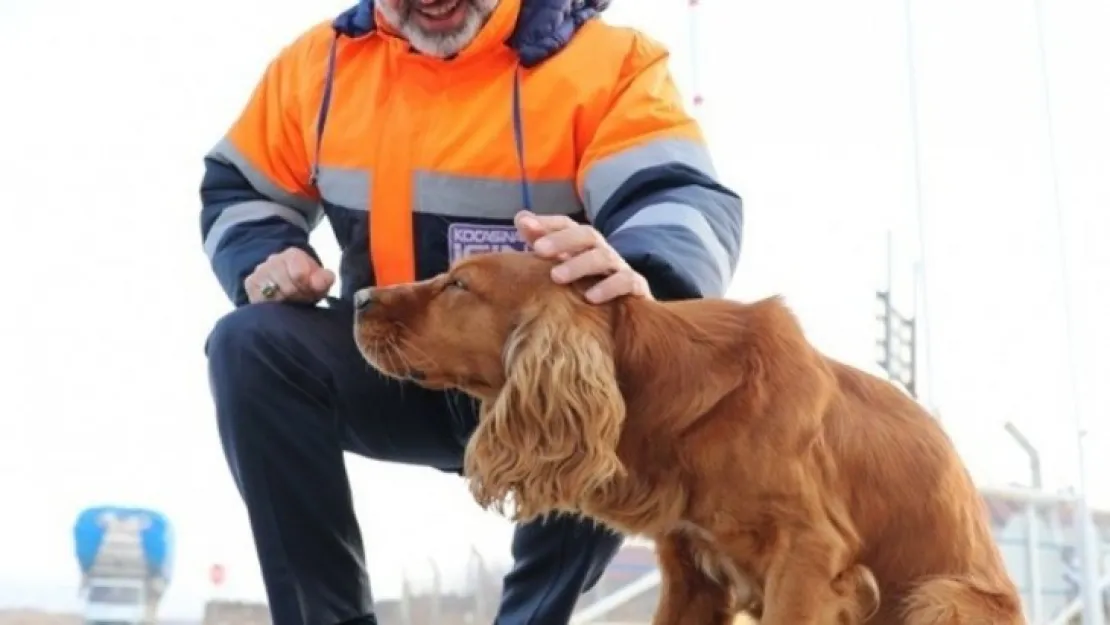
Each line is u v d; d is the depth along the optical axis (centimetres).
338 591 224
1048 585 447
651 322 208
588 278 210
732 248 237
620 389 207
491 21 243
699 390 204
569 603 238
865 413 220
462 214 246
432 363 210
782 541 203
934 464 221
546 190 247
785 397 205
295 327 229
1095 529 457
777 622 201
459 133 245
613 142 243
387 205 247
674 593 230
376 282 253
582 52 251
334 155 253
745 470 202
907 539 218
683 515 211
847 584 206
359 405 236
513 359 204
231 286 249
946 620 211
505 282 208
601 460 199
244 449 222
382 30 252
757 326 212
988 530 232
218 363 224
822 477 208
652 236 222
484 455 208
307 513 223
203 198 271
